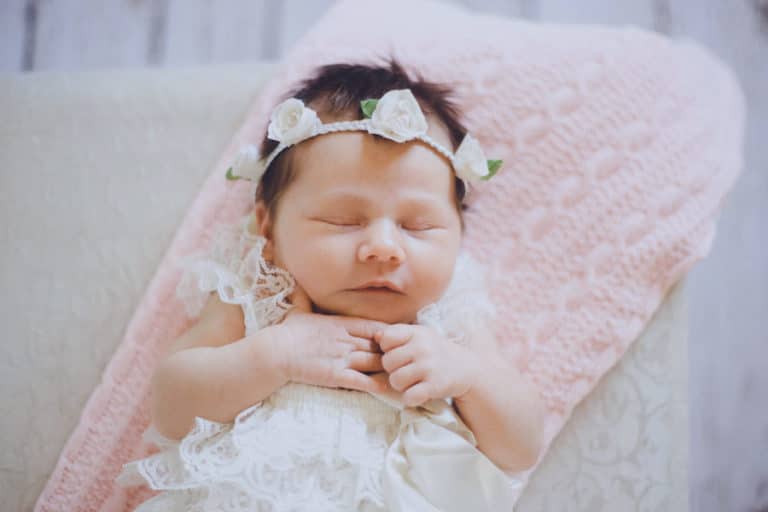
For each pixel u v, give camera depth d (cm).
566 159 119
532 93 120
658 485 110
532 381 113
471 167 98
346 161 92
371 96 98
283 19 169
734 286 158
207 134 126
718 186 120
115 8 169
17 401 117
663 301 117
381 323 95
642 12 169
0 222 124
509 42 123
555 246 117
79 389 118
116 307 120
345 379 90
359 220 93
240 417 91
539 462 112
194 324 112
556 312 115
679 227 116
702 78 126
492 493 90
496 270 117
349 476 88
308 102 98
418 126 93
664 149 119
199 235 118
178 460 91
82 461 112
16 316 120
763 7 169
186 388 91
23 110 128
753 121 163
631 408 113
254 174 102
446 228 96
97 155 126
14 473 115
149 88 128
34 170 126
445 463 89
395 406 92
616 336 113
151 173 125
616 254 116
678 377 113
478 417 92
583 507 110
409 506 86
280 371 90
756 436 153
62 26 168
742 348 156
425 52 123
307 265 92
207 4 170
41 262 122
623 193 117
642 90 121
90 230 123
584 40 124
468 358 92
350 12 129
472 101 120
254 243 103
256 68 129
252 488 84
